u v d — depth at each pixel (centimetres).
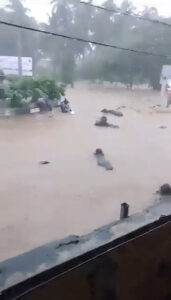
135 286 106
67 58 2545
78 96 2494
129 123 1781
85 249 97
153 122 1847
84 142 1348
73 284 89
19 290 80
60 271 88
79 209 753
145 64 2819
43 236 623
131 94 2734
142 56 2736
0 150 1165
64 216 712
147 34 2680
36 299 82
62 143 1312
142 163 1129
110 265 98
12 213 713
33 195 819
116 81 2978
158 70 2842
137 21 2583
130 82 2970
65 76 2623
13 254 545
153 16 2645
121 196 835
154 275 112
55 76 2516
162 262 114
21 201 774
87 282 92
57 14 2281
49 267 88
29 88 1934
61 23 2338
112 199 809
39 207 752
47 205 766
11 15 2038
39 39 2302
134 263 105
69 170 1016
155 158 1188
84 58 2777
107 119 1859
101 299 96
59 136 1425
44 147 1238
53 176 956
